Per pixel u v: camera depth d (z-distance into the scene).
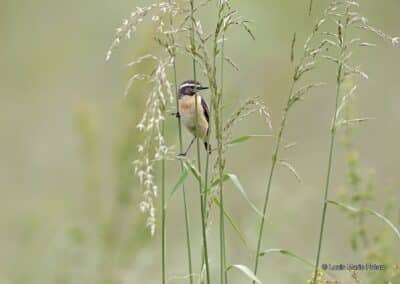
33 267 13.60
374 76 23.73
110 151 16.42
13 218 16.17
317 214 16.16
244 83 21.19
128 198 13.47
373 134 21.16
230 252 13.31
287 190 15.98
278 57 23.12
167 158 7.40
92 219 13.86
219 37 7.61
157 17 7.61
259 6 24.08
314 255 13.95
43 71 25.12
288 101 7.70
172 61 7.33
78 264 13.45
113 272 13.32
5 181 20.08
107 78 24.09
